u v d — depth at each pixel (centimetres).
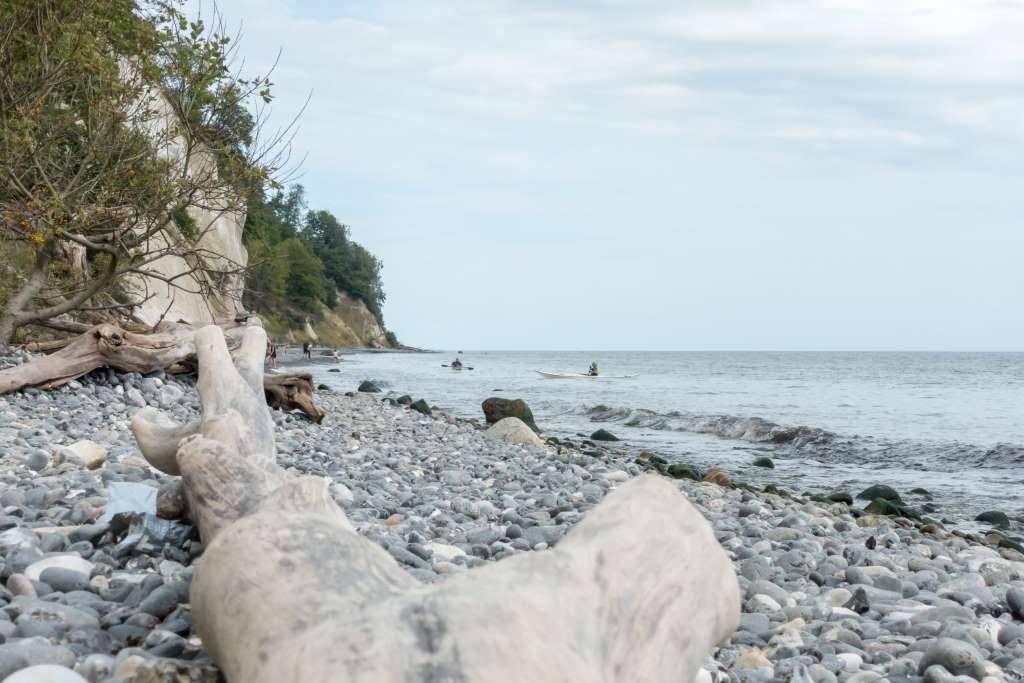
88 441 678
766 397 3900
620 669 195
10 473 582
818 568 611
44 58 1123
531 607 188
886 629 456
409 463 953
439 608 186
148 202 1205
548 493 805
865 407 3350
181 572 365
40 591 343
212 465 336
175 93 1220
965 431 2394
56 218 1095
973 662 368
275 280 9012
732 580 225
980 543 925
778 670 368
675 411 3020
